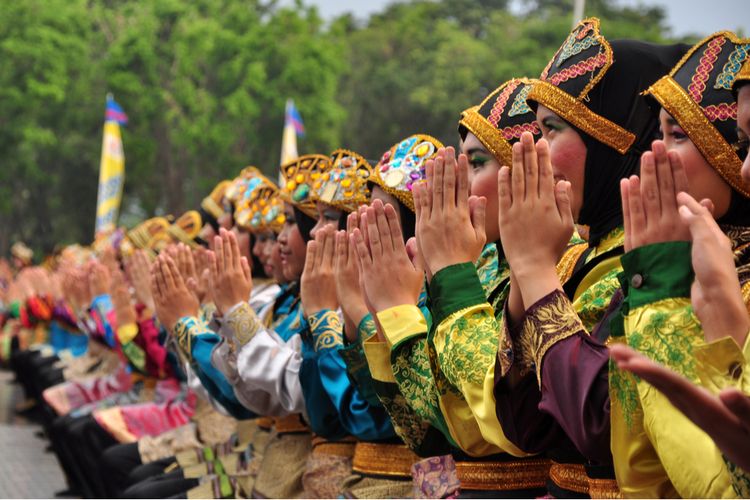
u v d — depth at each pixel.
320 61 42.16
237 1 44.16
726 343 2.48
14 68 42.25
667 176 2.67
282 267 6.34
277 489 5.76
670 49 3.62
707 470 2.51
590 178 3.49
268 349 5.48
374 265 3.89
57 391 10.03
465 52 47.22
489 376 3.25
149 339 8.23
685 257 2.64
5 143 42.47
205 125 40.03
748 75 2.63
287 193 5.96
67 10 43.28
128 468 7.49
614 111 3.49
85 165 46.38
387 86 47.66
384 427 4.67
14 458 12.03
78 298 11.14
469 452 3.66
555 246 3.05
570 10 62.03
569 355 2.89
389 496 4.70
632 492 2.79
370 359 3.98
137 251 8.38
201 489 6.30
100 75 43.47
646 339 2.62
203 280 6.81
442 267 3.50
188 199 47.19
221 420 7.48
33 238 50.12
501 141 3.92
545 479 3.76
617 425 2.77
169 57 41.66
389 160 4.82
